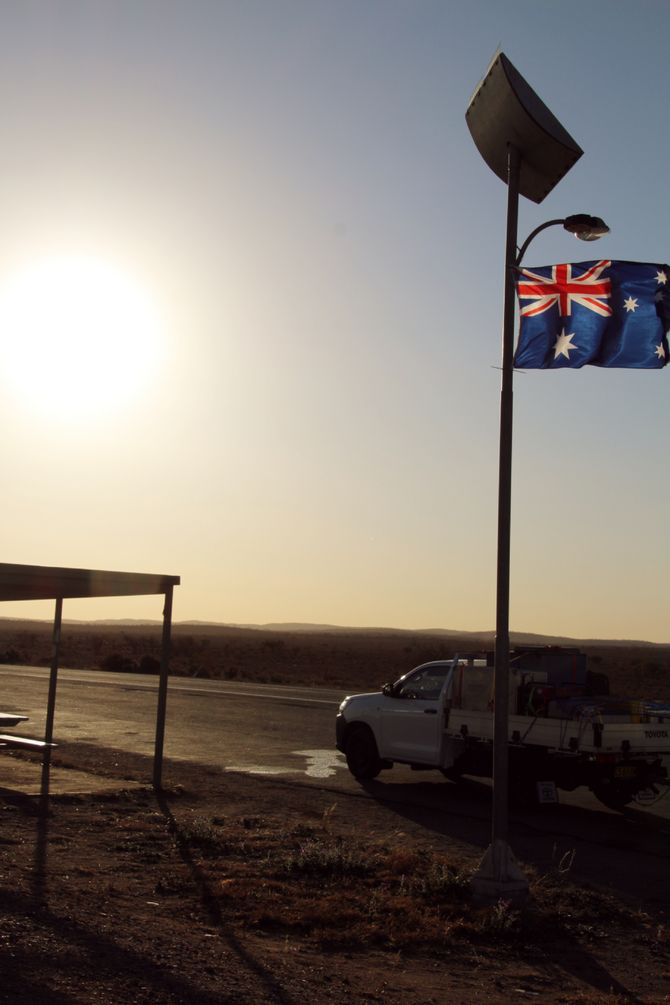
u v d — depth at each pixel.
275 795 15.26
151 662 54.81
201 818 12.81
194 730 23.97
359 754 17.28
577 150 9.56
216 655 84.75
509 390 9.48
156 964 6.76
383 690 17.12
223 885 9.37
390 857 10.70
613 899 9.89
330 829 12.73
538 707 14.61
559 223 9.76
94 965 6.52
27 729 23.14
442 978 7.37
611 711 14.09
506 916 8.59
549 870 11.05
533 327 9.59
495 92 9.68
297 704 31.27
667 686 53.06
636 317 9.55
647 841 12.96
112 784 15.15
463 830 13.09
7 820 11.84
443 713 15.93
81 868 9.62
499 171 10.15
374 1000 6.68
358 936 8.20
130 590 14.58
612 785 14.68
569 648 16.03
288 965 7.23
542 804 14.95
